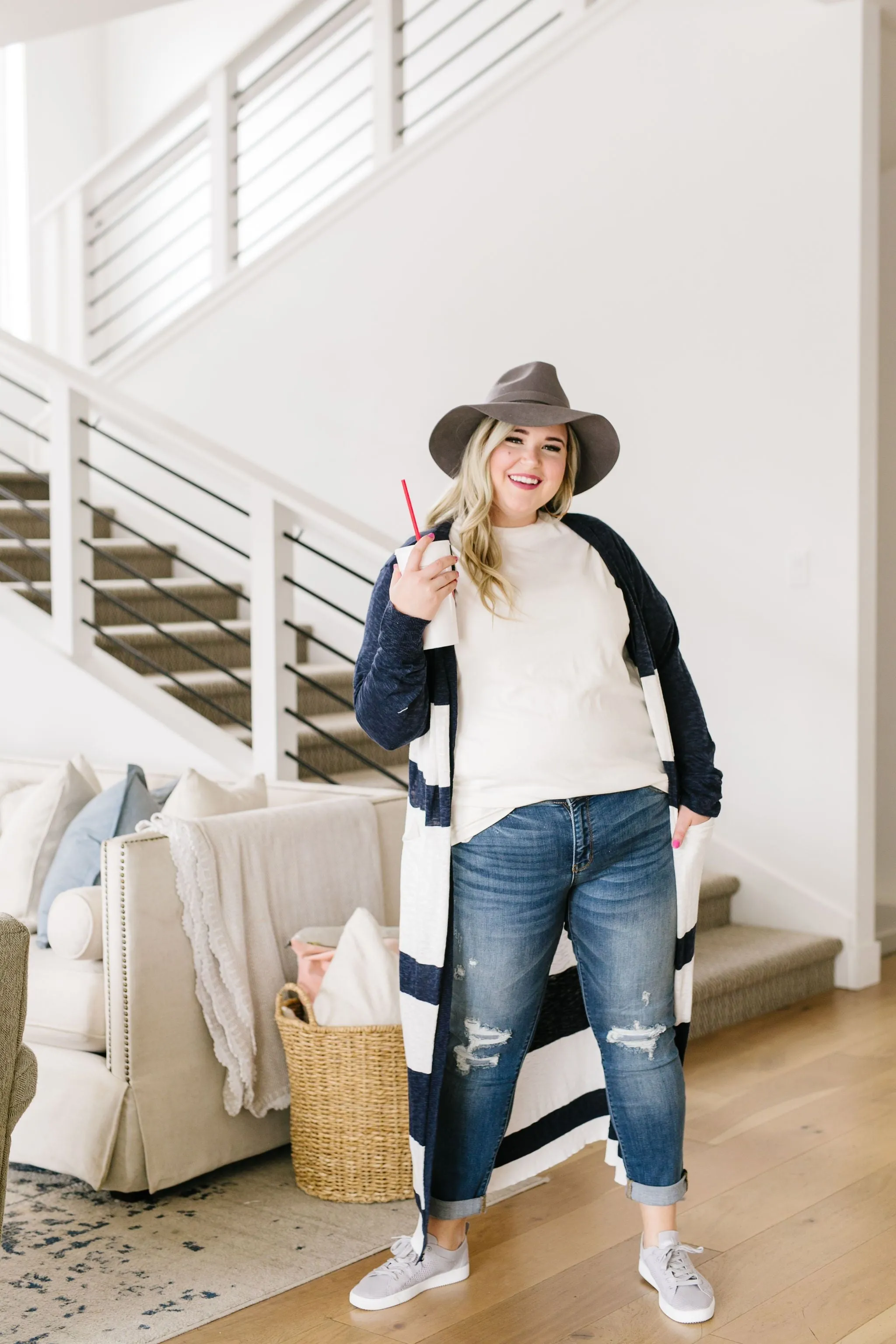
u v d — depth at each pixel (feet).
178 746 12.21
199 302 17.84
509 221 14.75
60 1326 6.48
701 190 13.29
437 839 6.34
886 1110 9.53
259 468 12.07
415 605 5.90
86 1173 7.97
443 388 15.43
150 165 19.27
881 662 15.51
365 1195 8.01
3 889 10.09
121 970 7.95
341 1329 6.48
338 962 8.16
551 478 6.44
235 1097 8.29
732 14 12.98
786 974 12.27
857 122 12.24
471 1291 6.88
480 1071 6.54
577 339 14.26
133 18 23.32
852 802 12.67
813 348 12.62
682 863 6.97
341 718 15.01
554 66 14.28
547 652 6.33
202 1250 7.35
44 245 20.88
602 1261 7.21
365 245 16.07
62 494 13.03
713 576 13.42
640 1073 6.64
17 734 13.41
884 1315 6.55
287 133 21.17
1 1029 5.57
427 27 18.97
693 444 13.48
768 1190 8.13
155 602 16.21
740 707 13.34
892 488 15.31
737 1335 6.36
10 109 22.99
